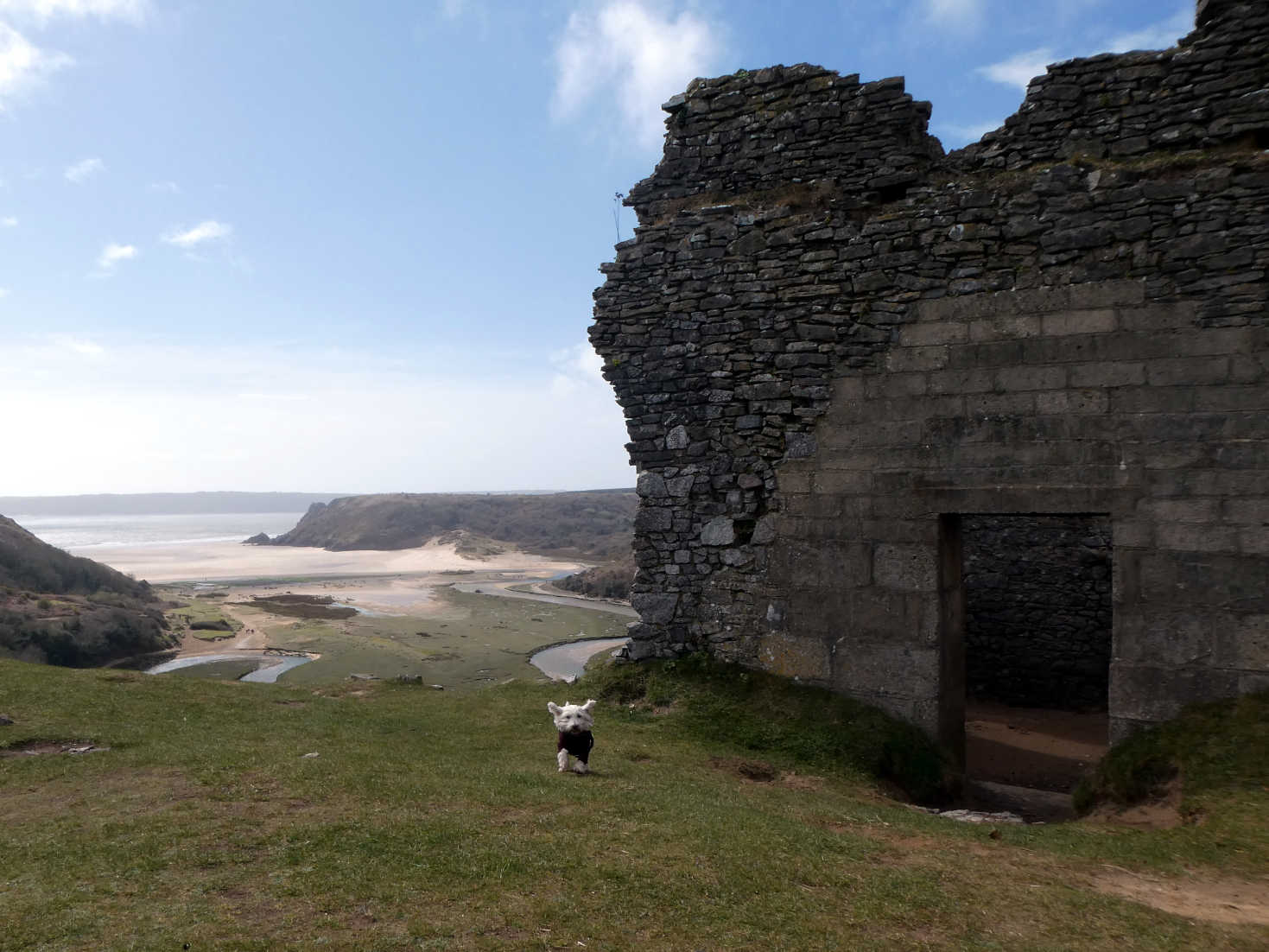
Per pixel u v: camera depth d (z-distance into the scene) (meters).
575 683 13.31
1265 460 9.17
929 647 10.70
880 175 11.95
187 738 9.12
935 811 9.07
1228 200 9.61
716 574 12.32
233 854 5.58
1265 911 5.66
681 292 12.82
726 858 5.96
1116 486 9.82
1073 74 10.90
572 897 5.09
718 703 11.59
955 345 10.86
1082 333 10.16
